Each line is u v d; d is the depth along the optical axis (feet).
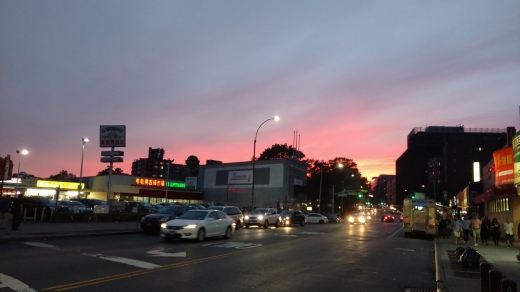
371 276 38.50
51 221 82.53
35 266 34.71
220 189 229.45
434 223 98.99
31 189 186.50
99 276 31.42
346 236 88.17
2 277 29.68
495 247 74.23
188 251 49.34
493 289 22.63
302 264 43.39
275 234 85.20
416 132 481.87
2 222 62.90
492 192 92.02
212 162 244.22
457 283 35.42
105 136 115.24
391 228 142.31
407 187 494.59
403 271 43.06
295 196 214.69
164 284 29.86
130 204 122.01
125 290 27.37
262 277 34.78
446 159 358.23
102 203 121.39
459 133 446.60
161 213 78.74
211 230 64.75
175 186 221.25
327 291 30.68
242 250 52.65
